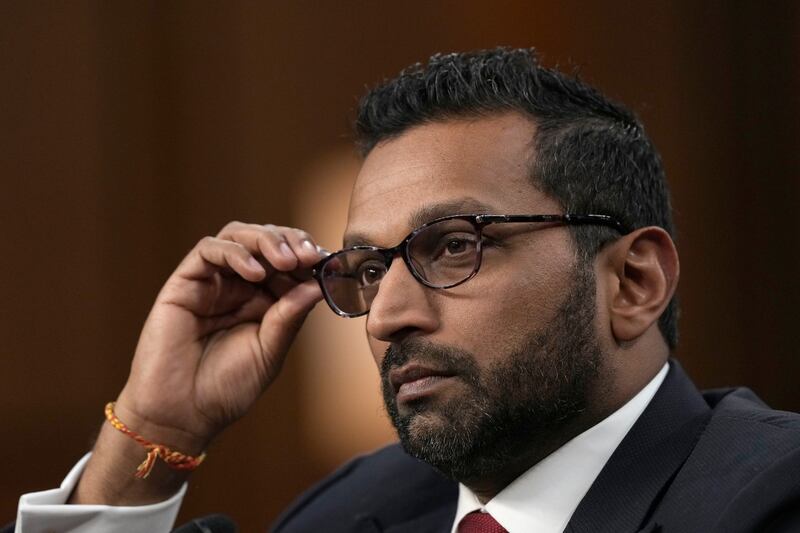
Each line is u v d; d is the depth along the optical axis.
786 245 7.79
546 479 3.04
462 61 3.20
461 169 2.96
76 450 7.38
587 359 2.96
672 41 7.85
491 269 2.87
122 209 7.59
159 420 3.64
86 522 3.54
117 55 7.65
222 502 7.42
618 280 3.06
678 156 7.82
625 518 2.90
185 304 3.70
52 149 7.53
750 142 7.85
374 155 3.14
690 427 3.06
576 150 3.05
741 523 2.63
